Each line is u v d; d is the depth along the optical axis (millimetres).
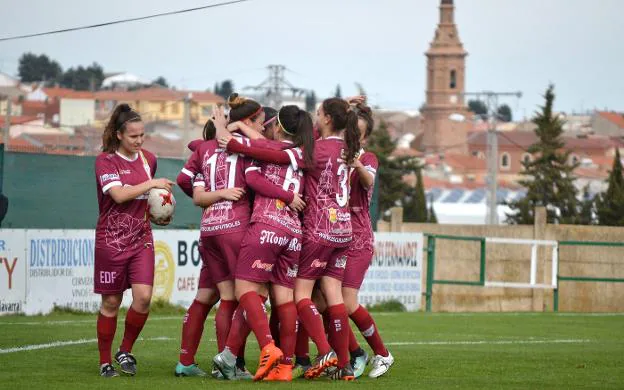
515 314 39469
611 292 48844
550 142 138750
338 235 16844
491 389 16094
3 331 24531
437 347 23750
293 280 16750
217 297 17453
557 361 20516
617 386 16750
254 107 17328
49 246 32188
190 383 16016
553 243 43594
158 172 42250
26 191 40938
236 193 16500
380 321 33250
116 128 16828
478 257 49562
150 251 17125
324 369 16672
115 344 22078
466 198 191875
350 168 17172
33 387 15320
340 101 17016
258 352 21484
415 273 41031
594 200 132125
